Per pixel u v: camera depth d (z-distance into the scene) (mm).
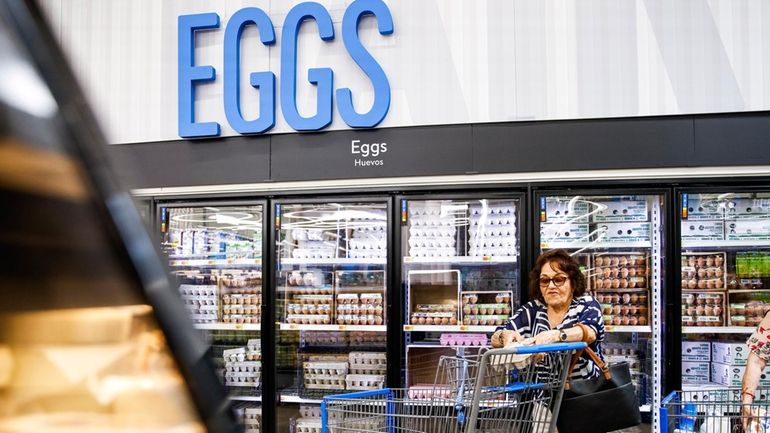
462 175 3754
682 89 3613
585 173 3650
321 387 4129
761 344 2668
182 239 4277
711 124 3576
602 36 3701
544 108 3719
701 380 3824
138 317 276
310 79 3949
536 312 2924
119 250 261
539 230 3668
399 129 3834
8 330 246
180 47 4094
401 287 3805
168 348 288
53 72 246
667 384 3537
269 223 3959
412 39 3871
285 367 4152
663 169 3594
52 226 248
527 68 3752
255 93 4055
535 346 2174
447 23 3846
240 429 330
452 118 3795
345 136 3889
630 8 3684
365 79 3939
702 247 3811
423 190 3797
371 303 4055
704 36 3623
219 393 317
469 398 2381
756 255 3783
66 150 246
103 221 256
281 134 3961
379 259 3936
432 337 4043
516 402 2387
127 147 4141
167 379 290
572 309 2783
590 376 2689
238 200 3990
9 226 241
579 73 3701
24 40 240
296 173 3928
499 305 3904
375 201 3832
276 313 3965
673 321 3543
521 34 3775
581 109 3684
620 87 3660
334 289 4172
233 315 4199
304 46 4012
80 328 260
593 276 3850
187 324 301
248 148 3992
